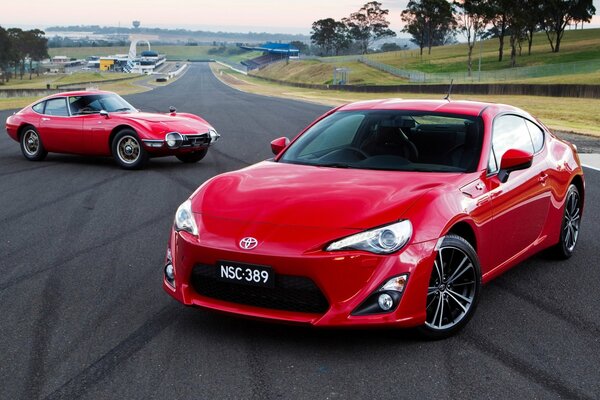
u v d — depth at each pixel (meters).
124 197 8.24
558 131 17.34
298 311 3.47
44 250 5.72
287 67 190.00
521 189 4.43
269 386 3.11
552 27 114.31
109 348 3.57
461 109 4.59
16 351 3.54
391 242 3.38
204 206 3.82
